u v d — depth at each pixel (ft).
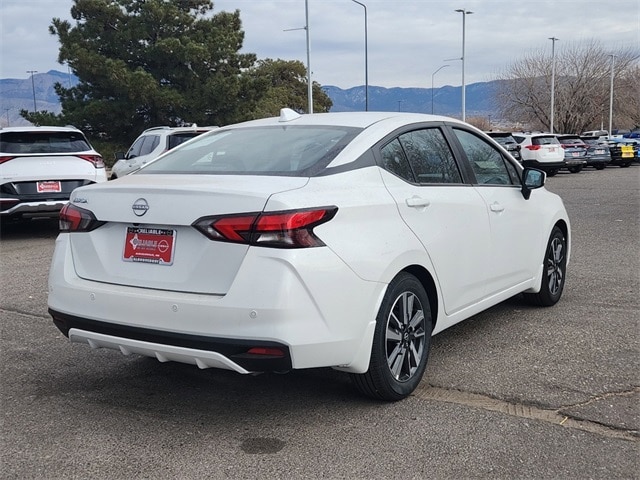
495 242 16.07
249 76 117.39
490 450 11.03
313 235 11.10
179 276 11.50
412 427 11.91
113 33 114.32
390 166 13.42
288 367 10.93
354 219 11.84
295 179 11.86
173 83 118.01
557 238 19.76
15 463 10.85
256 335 10.71
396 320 12.73
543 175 17.35
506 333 17.25
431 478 10.21
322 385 14.06
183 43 114.01
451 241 14.21
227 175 12.45
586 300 20.45
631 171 94.84
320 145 13.17
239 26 122.93
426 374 14.46
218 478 10.31
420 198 13.53
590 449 11.02
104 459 10.96
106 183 13.03
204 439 11.64
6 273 26.18
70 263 12.84
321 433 11.76
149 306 11.42
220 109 116.78
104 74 109.60
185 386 14.17
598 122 200.13
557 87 196.13
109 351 16.55
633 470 10.36
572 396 13.12
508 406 12.76
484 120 236.84
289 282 10.75
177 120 120.16
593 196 55.36
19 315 19.93
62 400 13.46
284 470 10.52
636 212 43.06
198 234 11.32
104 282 12.34
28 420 12.50
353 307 11.55
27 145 33.91
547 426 11.87
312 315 10.98
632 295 20.90
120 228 12.29
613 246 30.12
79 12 114.11
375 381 12.42
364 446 11.25
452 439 11.43
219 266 11.09
